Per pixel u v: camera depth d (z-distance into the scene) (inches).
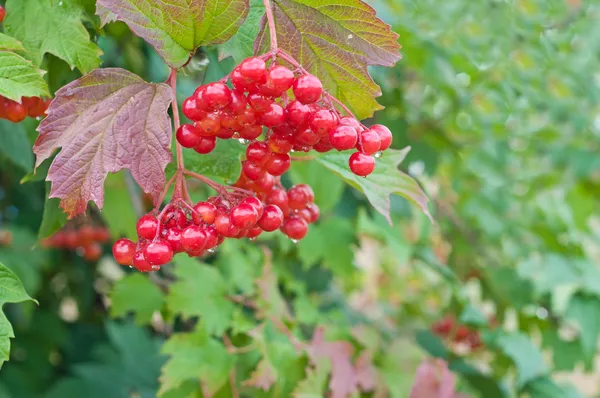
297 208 17.9
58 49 17.4
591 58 43.2
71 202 15.4
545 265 31.3
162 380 20.6
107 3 15.5
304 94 15.2
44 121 15.4
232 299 22.9
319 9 16.2
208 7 15.7
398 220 31.0
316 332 22.3
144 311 23.5
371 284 47.2
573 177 39.6
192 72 20.5
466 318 31.6
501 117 36.9
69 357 37.4
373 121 30.0
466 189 37.9
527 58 38.3
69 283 38.4
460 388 27.2
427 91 35.9
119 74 15.8
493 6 36.2
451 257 36.5
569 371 31.9
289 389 21.5
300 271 30.9
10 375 33.9
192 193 25.0
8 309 35.6
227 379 21.3
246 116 15.5
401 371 23.3
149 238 15.8
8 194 35.0
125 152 15.6
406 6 33.5
